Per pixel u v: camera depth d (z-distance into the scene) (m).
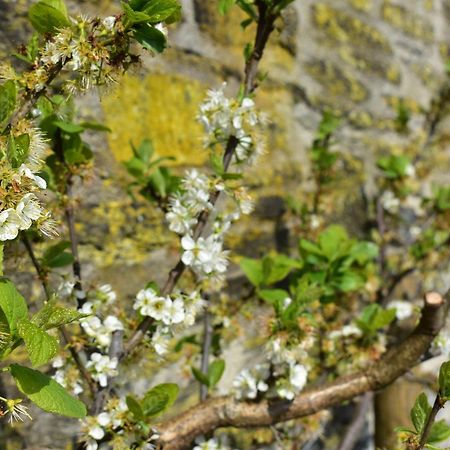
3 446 0.84
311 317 0.75
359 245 0.97
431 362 1.28
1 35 0.82
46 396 0.58
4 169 0.58
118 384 0.75
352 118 1.25
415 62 1.43
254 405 0.77
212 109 0.72
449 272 1.39
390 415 1.15
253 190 1.05
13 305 0.58
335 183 1.20
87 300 0.76
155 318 0.71
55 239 0.86
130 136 0.93
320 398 0.78
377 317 0.88
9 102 0.61
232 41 1.04
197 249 0.72
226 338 1.03
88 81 0.62
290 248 1.11
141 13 0.61
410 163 1.29
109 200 0.92
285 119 1.11
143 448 0.71
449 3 1.54
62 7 0.65
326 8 1.19
